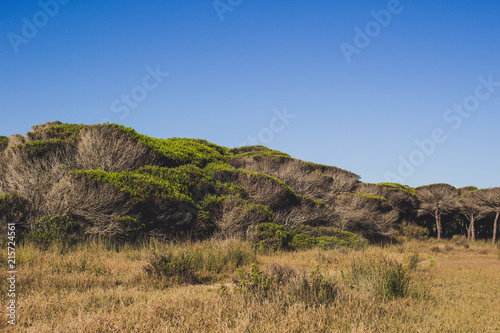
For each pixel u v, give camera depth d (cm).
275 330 376
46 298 498
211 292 583
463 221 4231
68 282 627
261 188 2100
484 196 3450
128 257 1041
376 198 2758
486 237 4125
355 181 3544
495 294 707
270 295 525
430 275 920
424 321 480
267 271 634
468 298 655
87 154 1706
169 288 650
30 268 712
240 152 3962
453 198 3841
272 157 2892
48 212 1275
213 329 388
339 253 1390
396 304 544
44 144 1633
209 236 1675
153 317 405
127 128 1939
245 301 494
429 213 4209
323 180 2942
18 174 1429
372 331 396
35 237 1060
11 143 2017
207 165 2428
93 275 691
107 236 1283
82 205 1302
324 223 2453
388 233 2656
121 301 494
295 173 2822
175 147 2466
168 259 809
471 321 486
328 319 433
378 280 654
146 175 1673
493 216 3866
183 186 1738
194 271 812
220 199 1780
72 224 1222
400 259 1047
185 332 375
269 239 1605
